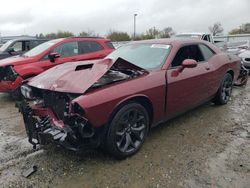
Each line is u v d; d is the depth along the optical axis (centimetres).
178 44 435
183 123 467
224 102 564
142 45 464
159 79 376
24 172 323
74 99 299
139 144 362
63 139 295
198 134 421
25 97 384
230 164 332
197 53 475
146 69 390
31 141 350
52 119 334
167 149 373
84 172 321
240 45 1436
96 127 307
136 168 328
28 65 651
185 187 290
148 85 359
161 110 388
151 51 435
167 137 411
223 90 555
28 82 384
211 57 505
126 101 333
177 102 413
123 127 341
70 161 346
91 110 296
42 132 318
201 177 306
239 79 746
